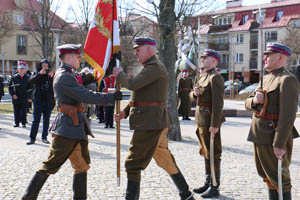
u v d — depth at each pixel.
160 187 5.10
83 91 3.97
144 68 4.10
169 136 9.00
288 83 3.67
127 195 4.09
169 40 8.99
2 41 39.62
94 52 4.30
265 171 3.92
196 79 5.27
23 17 40.31
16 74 11.16
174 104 9.00
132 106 4.19
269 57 3.88
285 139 3.65
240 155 7.39
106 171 5.84
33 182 3.96
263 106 3.86
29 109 16.75
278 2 47.09
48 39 26.50
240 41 48.66
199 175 5.78
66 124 4.02
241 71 49.16
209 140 4.86
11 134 9.68
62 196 4.66
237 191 5.02
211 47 49.69
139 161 4.10
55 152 4.02
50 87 8.21
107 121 11.28
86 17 25.11
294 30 36.84
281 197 3.74
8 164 6.23
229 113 16.45
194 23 17.83
